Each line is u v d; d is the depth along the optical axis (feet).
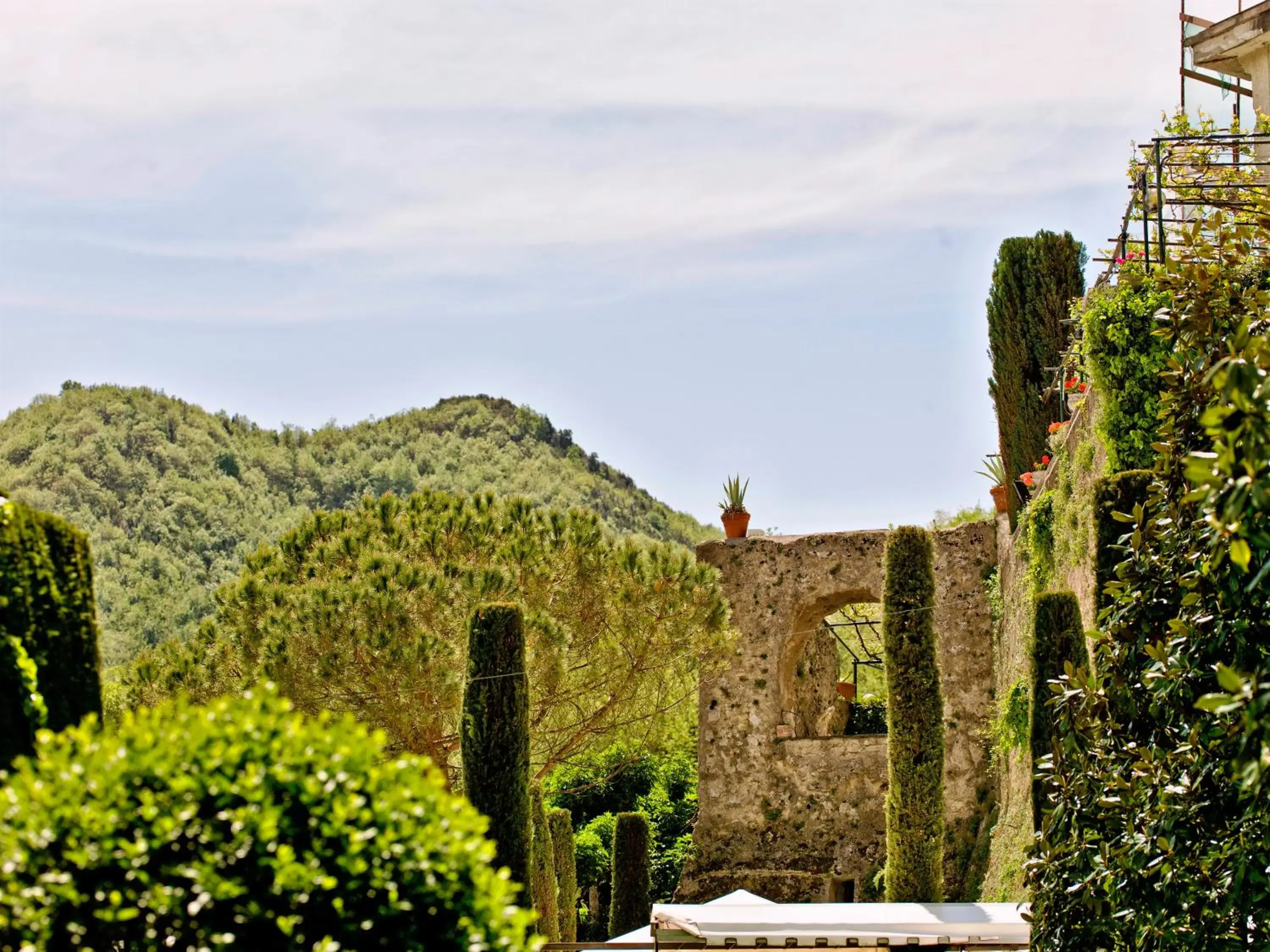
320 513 76.59
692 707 84.17
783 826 88.07
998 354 80.33
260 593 67.82
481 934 19.24
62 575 24.50
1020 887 63.77
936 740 63.31
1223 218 36.37
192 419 232.73
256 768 18.75
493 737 53.62
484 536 72.84
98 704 24.73
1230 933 26.58
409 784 19.90
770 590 91.35
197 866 17.97
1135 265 48.96
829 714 98.07
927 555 64.80
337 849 18.71
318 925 18.45
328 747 19.53
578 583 72.69
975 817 83.61
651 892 105.50
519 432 293.84
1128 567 30.01
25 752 23.00
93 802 18.10
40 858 17.78
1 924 17.40
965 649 86.02
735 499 94.48
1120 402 47.96
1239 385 19.83
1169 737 28.50
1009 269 80.12
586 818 115.75
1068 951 30.73
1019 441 79.15
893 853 62.69
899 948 59.41
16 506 24.13
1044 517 65.67
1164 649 27.76
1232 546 20.57
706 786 90.07
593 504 284.41
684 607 72.49
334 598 62.69
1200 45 59.21
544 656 66.33
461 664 64.59
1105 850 28.94
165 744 18.80
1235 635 26.30
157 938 18.34
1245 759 20.61
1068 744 30.37
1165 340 32.24
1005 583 81.46
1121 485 36.58
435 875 19.22
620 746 85.15
